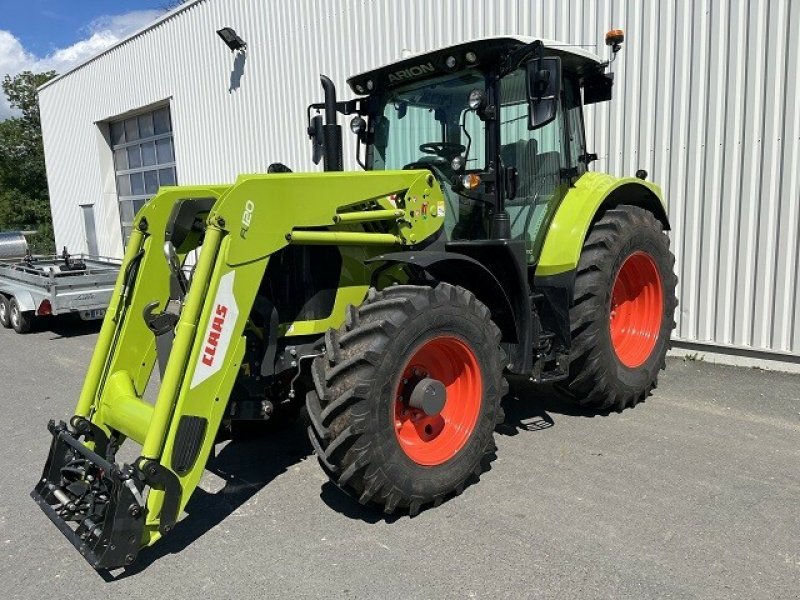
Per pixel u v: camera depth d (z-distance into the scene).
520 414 4.54
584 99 4.73
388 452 2.98
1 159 32.38
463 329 3.25
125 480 2.62
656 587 2.52
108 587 2.68
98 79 14.68
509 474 3.56
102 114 14.83
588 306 4.12
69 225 17.25
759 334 5.47
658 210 4.97
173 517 2.76
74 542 2.72
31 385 6.00
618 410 4.52
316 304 3.47
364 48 8.43
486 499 3.29
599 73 4.54
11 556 2.96
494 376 3.42
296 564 2.79
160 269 3.50
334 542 2.95
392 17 7.94
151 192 14.38
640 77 5.86
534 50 3.32
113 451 3.15
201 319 2.83
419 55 3.80
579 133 4.59
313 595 2.56
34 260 10.57
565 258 4.03
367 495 2.98
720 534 2.88
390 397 2.97
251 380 3.39
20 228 31.06
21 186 32.59
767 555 2.71
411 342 3.02
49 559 2.92
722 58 5.38
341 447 2.91
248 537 3.03
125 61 13.60
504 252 3.65
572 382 4.29
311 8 9.11
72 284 8.13
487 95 3.65
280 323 3.40
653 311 4.77
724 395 4.83
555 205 4.23
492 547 2.85
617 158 6.12
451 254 3.28
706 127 5.54
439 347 3.28
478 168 3.83
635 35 5.84
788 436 4.00
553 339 4.08
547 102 3.27
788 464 3.58
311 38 9.20
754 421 4.27
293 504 3.35
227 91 10.98
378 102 4.32
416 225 3.58
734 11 5.27
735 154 5.41
